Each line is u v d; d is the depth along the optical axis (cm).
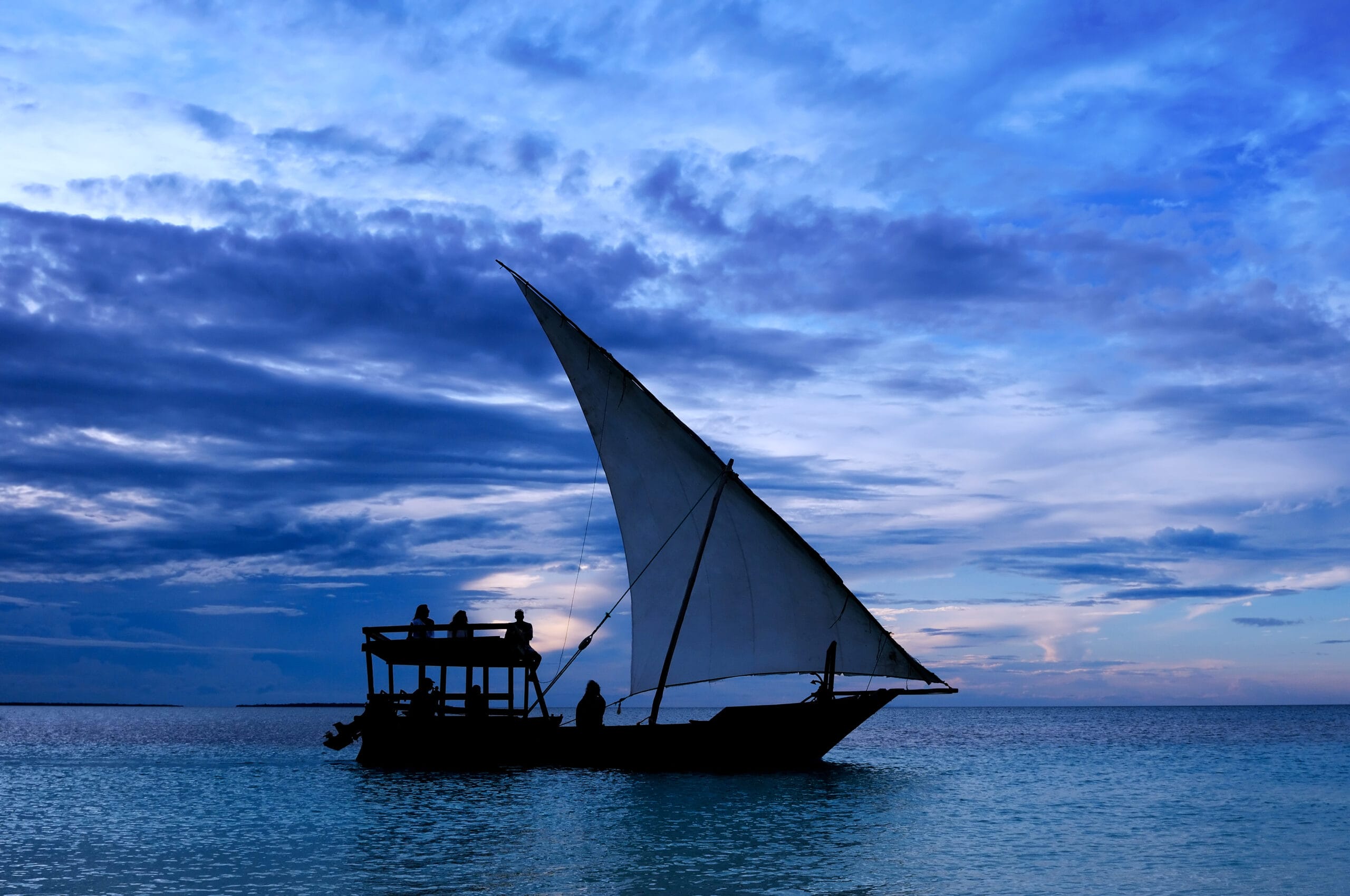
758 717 3102
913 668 3053
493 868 1769
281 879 1677
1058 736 8412
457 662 3262
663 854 1902
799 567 3066
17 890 1598
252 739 7662
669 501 3209
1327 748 6078
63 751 5738
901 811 2559
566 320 3212
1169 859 1948
